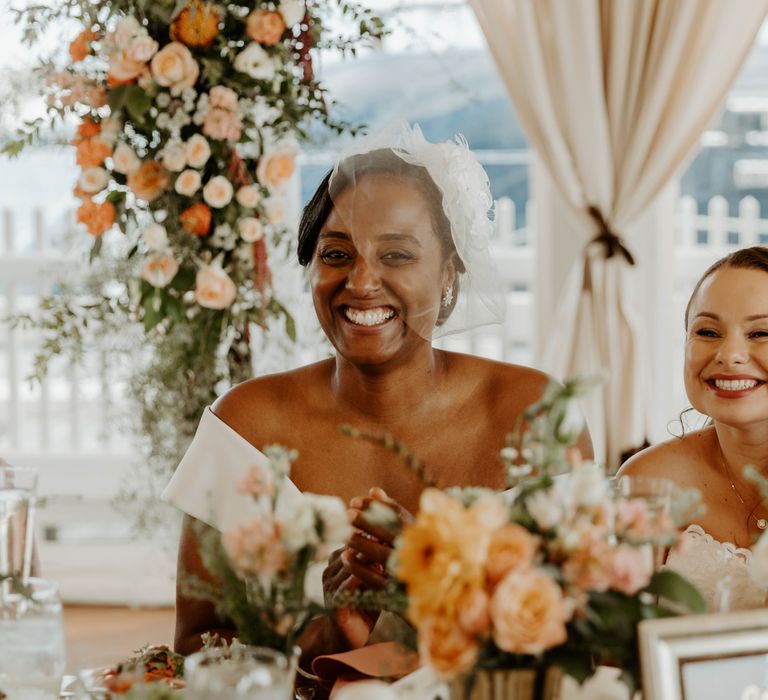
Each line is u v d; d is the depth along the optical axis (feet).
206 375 11.32
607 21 13.73
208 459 6.89
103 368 12.37
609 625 4.13
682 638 4.24
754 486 6.61
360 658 5.34
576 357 13.93
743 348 6.30
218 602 4.67
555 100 13.87
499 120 16.61
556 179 13.94
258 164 11.02
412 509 6.68
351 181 6.37
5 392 17.75
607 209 13.88
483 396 6.81
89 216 10.86
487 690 4.13
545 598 3.84
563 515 4.10
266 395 6.98
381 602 4.53
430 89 16.47
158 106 10.64
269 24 10.59
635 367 13.75
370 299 6.31
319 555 4.59
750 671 4.30
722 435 6.65
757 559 4.71
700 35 13.61
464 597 3.88
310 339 11.43
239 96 10.85
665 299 15.33
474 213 6.56
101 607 15.72
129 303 11.80
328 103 11.60
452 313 6.80
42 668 4.96
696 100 13.69
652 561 4.48
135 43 10.25
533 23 13.64
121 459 16.28
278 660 4.29
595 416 13.69
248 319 11.18
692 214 16.24
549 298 14.96
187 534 6.82
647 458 6.91
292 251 11.54
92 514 16.26
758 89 16.30
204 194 10.61
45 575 15.98
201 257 10.92
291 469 6.79
